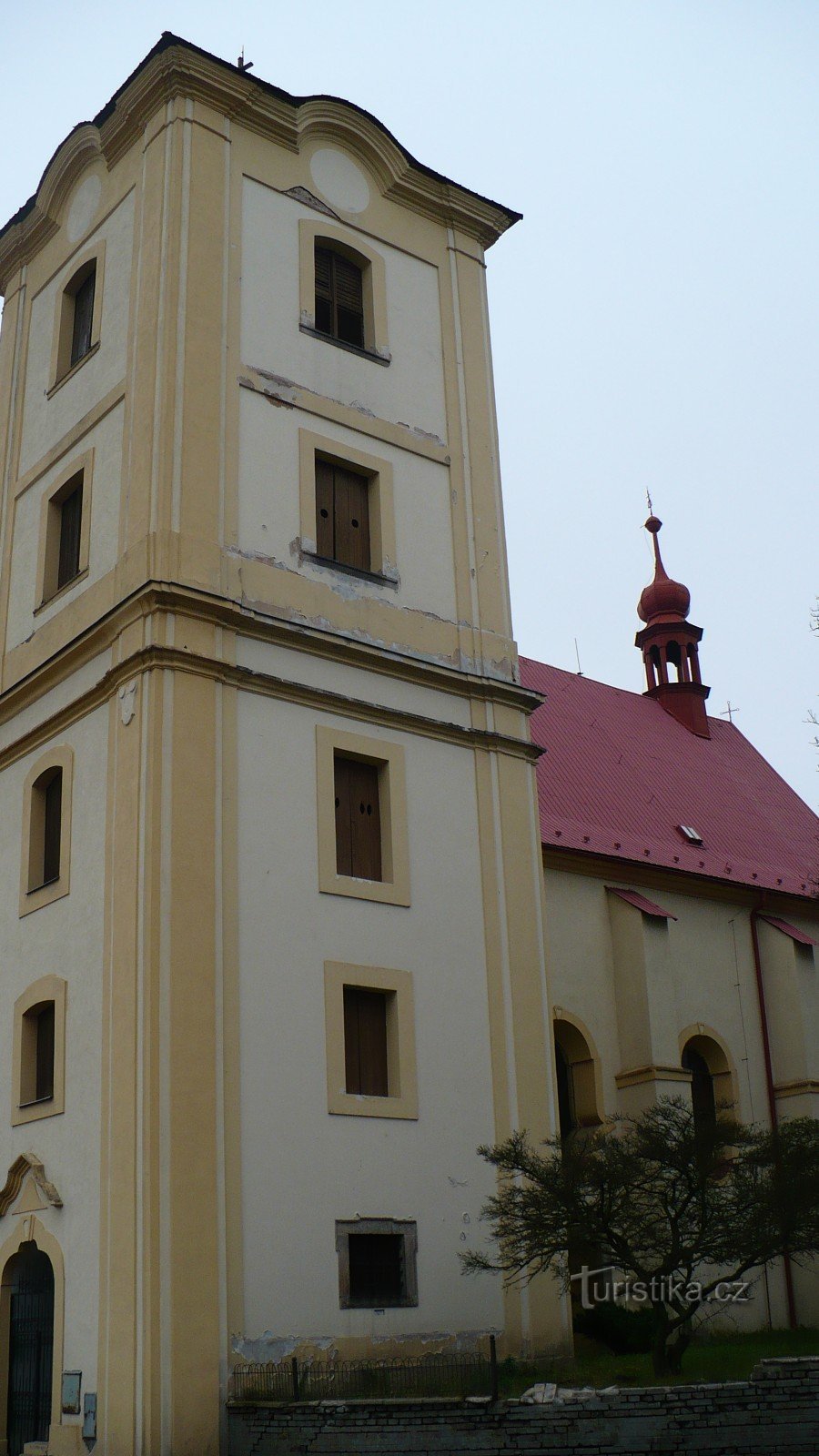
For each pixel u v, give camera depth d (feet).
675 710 127.44
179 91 78.43
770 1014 100.78
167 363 72.69
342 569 75.51
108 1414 57.21
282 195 81.20
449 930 72.95
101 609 72.23
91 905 67.10
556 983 88.22
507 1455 49.98
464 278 89.71
